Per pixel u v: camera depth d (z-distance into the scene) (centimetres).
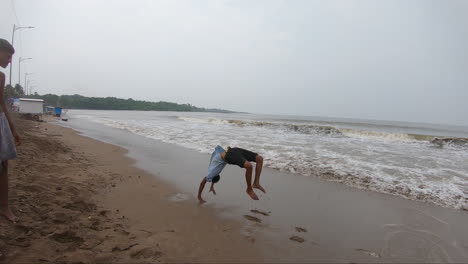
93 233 351
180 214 476
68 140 1300
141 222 424
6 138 318
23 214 354
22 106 2433
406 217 504
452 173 829
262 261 336
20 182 474
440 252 380
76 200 446
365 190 663
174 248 347
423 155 1170
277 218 482
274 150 1182
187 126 2523
